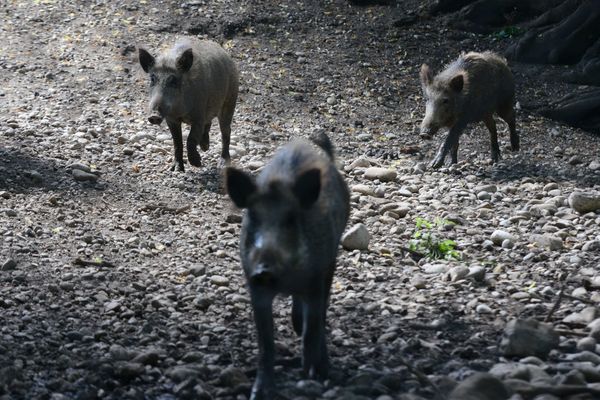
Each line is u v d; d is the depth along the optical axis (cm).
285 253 714
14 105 2041
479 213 1529
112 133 1920
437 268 1243
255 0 2791
